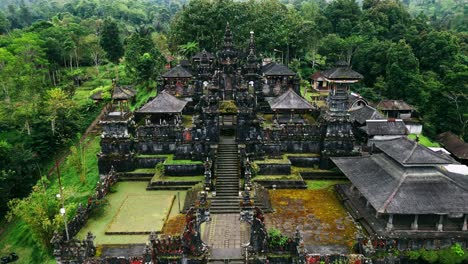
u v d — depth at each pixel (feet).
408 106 223.10
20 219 150.51
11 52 246.47
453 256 89.30
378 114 168.96
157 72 250.78
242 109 136.56
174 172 134.82
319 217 110.11
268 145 139.23
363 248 88.48
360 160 124.36
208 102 137.69
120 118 138.51
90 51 323.78
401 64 258.16
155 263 89.56
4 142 170.60
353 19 370.94
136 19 574.56
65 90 250.78
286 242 89.71
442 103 228.43
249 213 91.35
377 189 103.65
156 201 121.29
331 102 139.54
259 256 89.10
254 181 128.67
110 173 132.46
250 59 188.75
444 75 257.55
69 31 328.90
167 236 96.53
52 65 281.54
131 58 273.95
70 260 87.10
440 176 103.35
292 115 159.02
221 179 125.49
